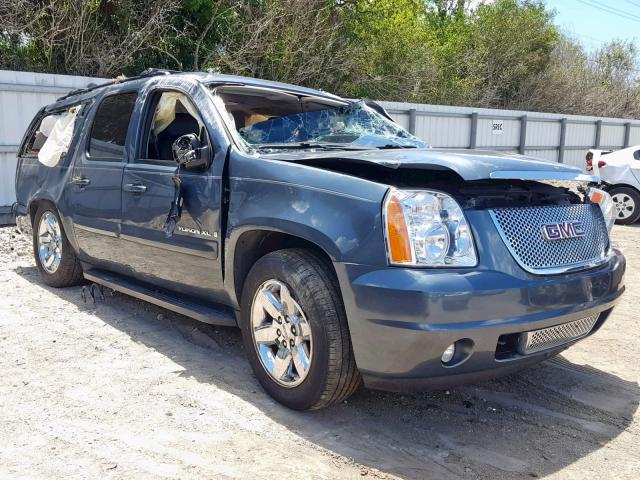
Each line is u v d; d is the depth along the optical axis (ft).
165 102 14.60
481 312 9.30
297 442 10.11
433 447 10.13
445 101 76.79
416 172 11.20
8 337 14.65
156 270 14.12
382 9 66.13
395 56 68.95
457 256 9.53
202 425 10.56
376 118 16.19
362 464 9.53
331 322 10.02
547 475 9.39
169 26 45.68
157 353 13.87
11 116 31.65
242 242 11.80
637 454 10.08
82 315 16.43
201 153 12.26
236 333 15.28
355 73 61.62
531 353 10.18
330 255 9.92
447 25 101.30
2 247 25.25
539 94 94.73
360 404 11.58
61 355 13.61
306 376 10.49
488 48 89.71
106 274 16.84
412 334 9.13
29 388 11.87
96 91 17.58
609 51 119.85
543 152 71.36
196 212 12.50
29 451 9.60
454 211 9.75
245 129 13.28
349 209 9.89
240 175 11.75
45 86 32.40
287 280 10.59
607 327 16.93
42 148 19.16
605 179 38.32
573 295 10.32
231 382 12.36
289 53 53.06
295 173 10.88
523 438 10.53
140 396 11.62
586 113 101.40
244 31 51.78
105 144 16.01
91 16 45.78
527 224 10.29
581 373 13.55
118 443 9.90
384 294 9.27
